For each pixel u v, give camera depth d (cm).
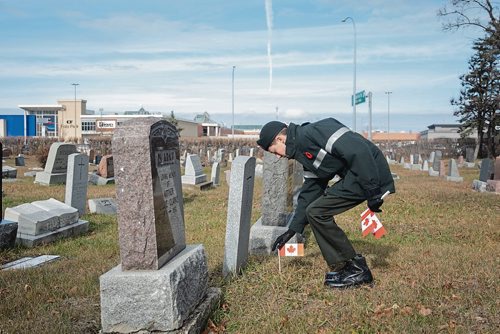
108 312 366
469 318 406
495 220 980
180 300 373
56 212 832
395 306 430
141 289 362
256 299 465
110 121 8062
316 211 478
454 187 1811
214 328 404
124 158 376
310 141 460
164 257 390
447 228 889
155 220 376
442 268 559
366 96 3334
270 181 708
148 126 378
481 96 4450
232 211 554
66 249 750
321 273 547
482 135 4644
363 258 504
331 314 421
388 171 468
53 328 397
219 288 473
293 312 433
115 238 830
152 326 362
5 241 722
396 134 10138
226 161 3706
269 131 481
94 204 1131
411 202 1277
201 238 808
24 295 490
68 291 507
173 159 430
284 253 550
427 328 386
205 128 10056
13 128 7662
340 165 464
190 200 1413
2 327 404
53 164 1775
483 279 510
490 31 2872
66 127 8150
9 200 1297
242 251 574
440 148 5153
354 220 981
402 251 669
